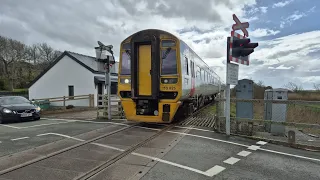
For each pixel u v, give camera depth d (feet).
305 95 63.31
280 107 23.25
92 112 47.19
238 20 22.72
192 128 26.45
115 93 69.87
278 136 22.20
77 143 19.39
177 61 26.50
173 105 26.37
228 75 22.77
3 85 114.93
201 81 44.06
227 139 21.24
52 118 37.50
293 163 15.05
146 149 17.69
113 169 13.41
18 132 24.72
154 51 26.45
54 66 66.18
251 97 26.94
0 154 16.33
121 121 32.24
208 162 14.94
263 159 15.78
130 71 28.09
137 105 27.99
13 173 12.73
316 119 37.60
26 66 135.33
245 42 22.17
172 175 12.64
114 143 19.45
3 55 120.57
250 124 22.40
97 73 62.28
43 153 16.53
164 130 25.23
